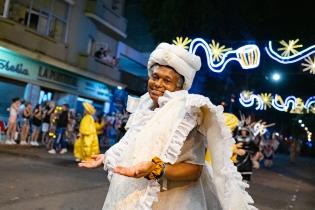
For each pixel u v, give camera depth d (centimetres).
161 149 167
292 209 832
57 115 1414
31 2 1673
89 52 2117
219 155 162
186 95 170
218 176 163
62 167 1030
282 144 4322
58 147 1389
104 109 2316
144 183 166
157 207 167
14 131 1391
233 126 402
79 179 872
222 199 163
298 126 4503
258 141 1423
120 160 177
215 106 162
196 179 170
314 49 795
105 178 932
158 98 177
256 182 1276
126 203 166
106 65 2205
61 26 1875
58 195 673
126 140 183
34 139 1472
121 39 2411
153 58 181
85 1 2014
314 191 1233
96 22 2100
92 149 1105
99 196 708
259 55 854
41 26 1741
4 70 1523
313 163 3025
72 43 1942
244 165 729
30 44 1650
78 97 2069
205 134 168
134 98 209
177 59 176
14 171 867
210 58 913
